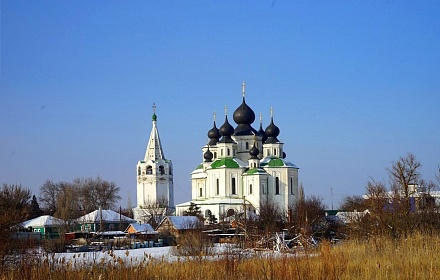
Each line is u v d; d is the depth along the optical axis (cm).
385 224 7081
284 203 16662
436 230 6988
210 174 17000
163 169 19588
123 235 12325
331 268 3656
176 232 12212
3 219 5072
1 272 3728
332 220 10869
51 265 3812
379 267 3844
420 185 8594
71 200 17950
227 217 14750
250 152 16950
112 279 3669
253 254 5203
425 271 3966
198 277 3775
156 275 3728
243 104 17888
